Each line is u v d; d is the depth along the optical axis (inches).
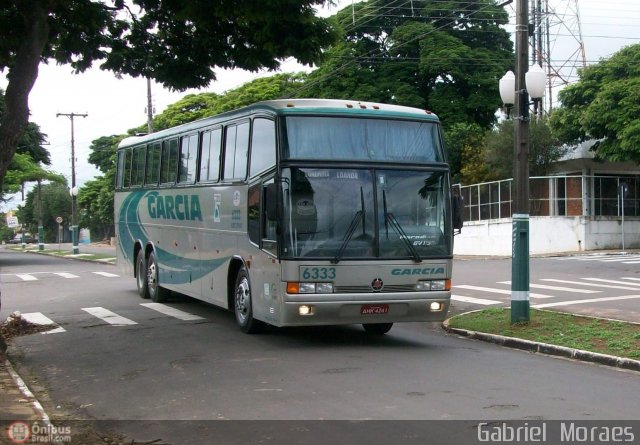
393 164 432.8
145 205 714.2
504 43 1834.4
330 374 357.4
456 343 469.4
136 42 585.3
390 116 441.4
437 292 433.7
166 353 428.5
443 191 442.9
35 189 3575.3
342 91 1782.7
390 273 422.3
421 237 431.8
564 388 328.5
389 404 296.7
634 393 319.3
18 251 2399.1
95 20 543.2
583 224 1374.3
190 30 567.8
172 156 637.9
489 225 1467.8
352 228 418.6
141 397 326.6
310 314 409.7
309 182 417.1
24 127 424.8
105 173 3048.7
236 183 489.4
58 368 401.4
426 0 1765.5
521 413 281.7
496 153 1486.2
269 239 430.0
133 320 577.3
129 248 775.7
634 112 1182.9
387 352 423.5
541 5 1747.0
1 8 499.5
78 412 307.9
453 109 1742.1
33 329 543.2
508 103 519.8
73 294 818.8
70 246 2751.0
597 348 414.9
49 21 542.0
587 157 1418.6
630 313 556.4
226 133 518.0
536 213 1401.3
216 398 315.9
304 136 423.2
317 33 520.4
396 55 1781.5
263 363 388.2
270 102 445.7
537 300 665.0
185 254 600.4
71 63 594.9
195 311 624.4
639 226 1424.7
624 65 1255.5
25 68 422.0
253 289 462.0
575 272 967.6
